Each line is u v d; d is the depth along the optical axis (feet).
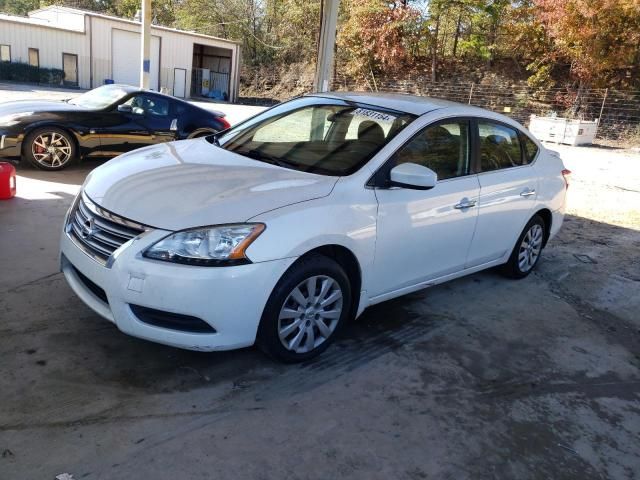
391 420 9.77
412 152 12.53
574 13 76.95
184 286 9.18
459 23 101.60
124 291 9.36
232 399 9.81
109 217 9.95
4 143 23.02
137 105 26.71
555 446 9.65
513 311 15.14
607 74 84.38
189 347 9.66
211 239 9.37
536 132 70.90
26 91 77.51
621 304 16.57
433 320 13.97
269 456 8.50
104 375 10.02
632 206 30.30
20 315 11.66
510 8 93.91
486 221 14.60
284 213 10.00
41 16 116.67
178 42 109.19
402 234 12.12
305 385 10.50
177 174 11.12
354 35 103.40
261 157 12.67
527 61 97.91
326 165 12.00
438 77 105.29
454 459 8.97
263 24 135.33
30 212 18.38
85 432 8.52
